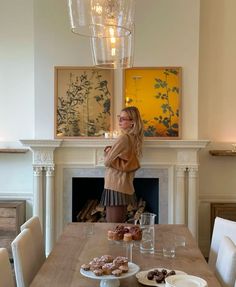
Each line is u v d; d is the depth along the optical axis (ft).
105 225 9.80
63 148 14.97
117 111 15.20
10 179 16.07
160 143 14.67
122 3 7.89
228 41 15.76
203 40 15.79
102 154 14.94
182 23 14.97
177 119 15.05
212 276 6.53
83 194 16.56
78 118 15.14
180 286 5.54
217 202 15.76
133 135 13.23
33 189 15.33
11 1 15.88
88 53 15.07
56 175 15.11
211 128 15.90
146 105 15.11
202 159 15.92
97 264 6.29
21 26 15.90
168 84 15.06
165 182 15.03
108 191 12.94
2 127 16.06
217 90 15.85
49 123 15.12
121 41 10.16
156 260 7.27
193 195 14.83
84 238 8.63
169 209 15.05
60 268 6.83
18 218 14.78
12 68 15.97
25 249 7.53
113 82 15.12
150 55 15.05
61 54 15.07
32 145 14.67
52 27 15.02
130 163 12.88
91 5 7.79
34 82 15.12
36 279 6.36
